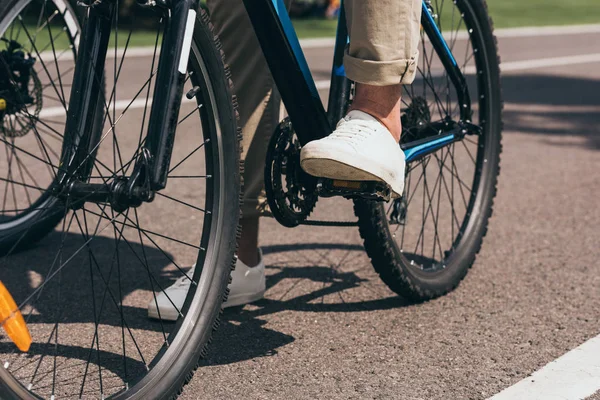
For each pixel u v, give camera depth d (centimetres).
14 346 259
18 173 470
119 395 199
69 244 358
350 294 314
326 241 380
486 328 283
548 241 385
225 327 280
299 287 320
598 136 645
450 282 313
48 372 242
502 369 251
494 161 336
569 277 336
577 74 977
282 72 237
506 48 1207
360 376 246
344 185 234
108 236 373
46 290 307
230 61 273
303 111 240
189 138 549
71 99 200
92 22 201
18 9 202
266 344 268
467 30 320
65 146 202
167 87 194
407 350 264
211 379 242
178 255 354
